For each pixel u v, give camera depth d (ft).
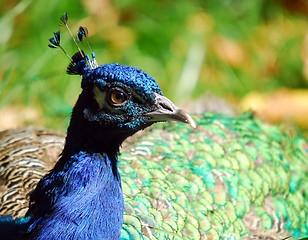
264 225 28.53
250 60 45.65
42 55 40.65
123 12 45.50
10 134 30.35
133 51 43.57
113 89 20.25
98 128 20.79
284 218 29.45
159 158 28.30
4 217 22.76
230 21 46.80
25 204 24.67
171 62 43.55
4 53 41.73
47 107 39.42
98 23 44.24
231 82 43.88
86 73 20.93
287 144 33.09
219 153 29.53
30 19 42.86
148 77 20.65
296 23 48.55
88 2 44.65
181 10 46.26
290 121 41.11
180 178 27.40
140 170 26.89
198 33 45.16
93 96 20.62
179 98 41.45
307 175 32.17
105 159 21.07
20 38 42.42
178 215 25.59
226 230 26.58
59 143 29.58
